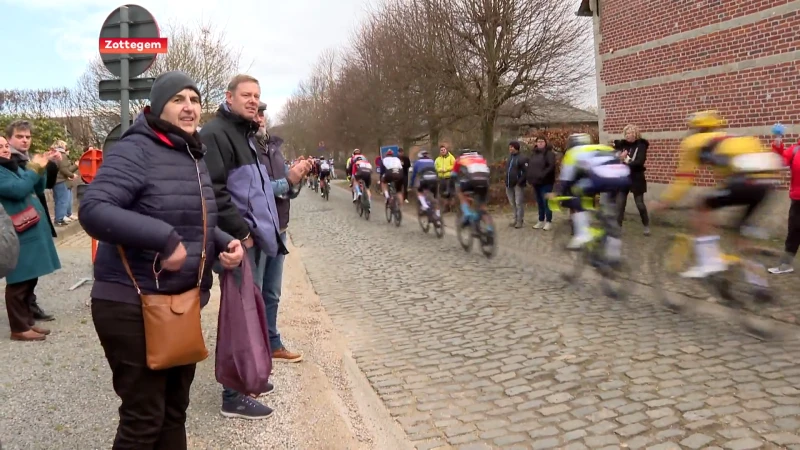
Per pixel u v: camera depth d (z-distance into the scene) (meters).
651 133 12.16
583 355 4.72
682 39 11.18
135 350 2.28
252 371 3.01
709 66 10.64
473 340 5.33
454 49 18.39
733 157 5.35
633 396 3.89
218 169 3.49
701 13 10.72
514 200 12.55
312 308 6.85
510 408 3.87
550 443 3.35
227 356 3.02
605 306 6.13
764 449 3.11
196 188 2.41
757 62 9.73
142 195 2.28
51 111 26.22
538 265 8.48
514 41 17.80
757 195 5.30
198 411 3.73
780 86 9.38
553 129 19.06
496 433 3.53
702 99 10.84
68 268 8.27
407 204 19.39
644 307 6.01
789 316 5.36
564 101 19.28
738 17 10.00
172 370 2.56
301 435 3.49
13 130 5.23
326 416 3.78
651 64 12.00
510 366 4.62
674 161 11.60
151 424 2.37
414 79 20.53
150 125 2.35
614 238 6.97
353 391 4.32
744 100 10.02
